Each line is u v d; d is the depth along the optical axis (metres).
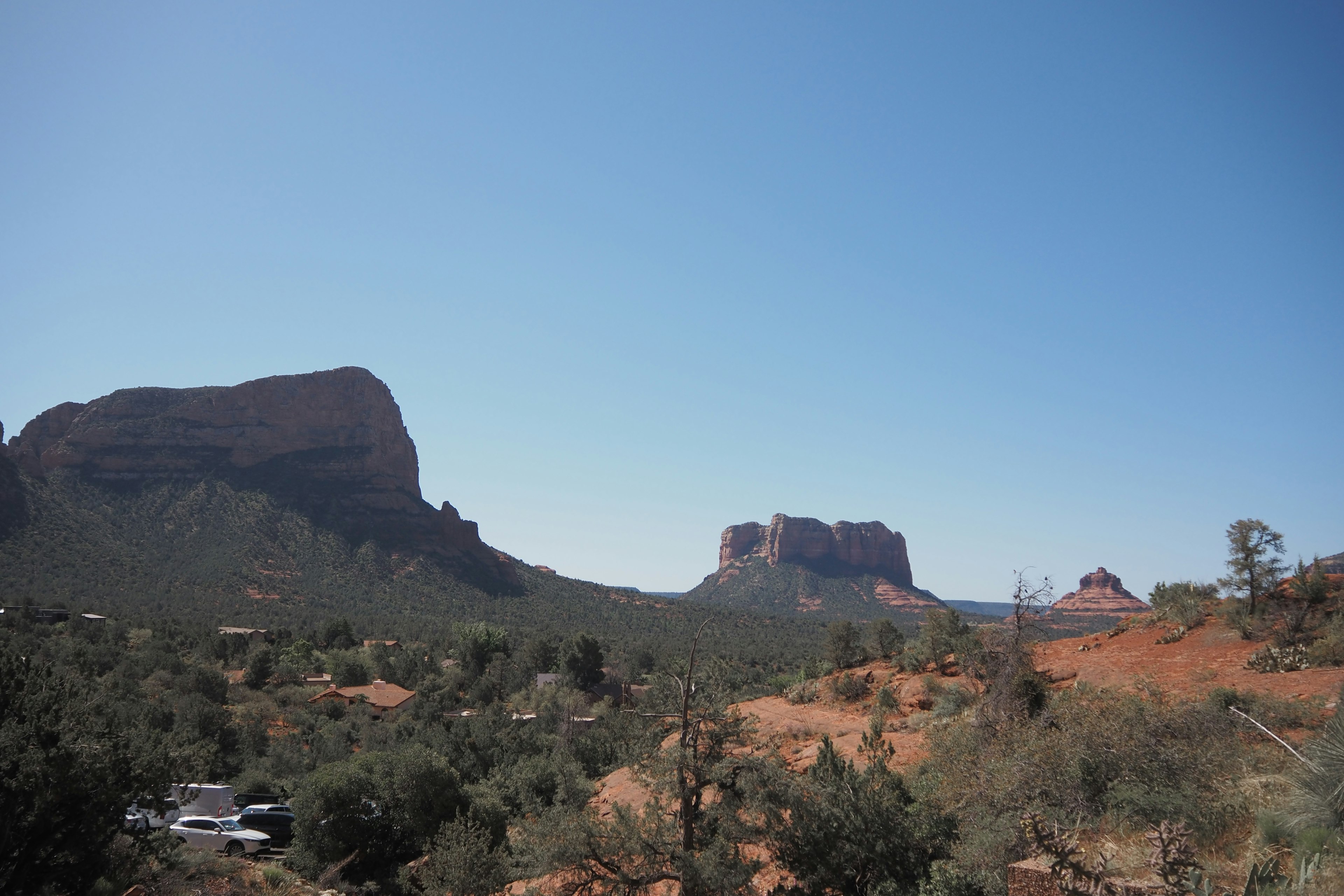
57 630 69.62
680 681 13.41
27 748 10.35
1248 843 8.32
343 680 73.50
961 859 10.41
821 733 21.98
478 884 19.11
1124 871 7.71
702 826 12.87
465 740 38.53
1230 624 19.19
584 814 12.56
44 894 10.05
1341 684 11.74
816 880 11.65
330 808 25.34
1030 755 11.72
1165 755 10.77
